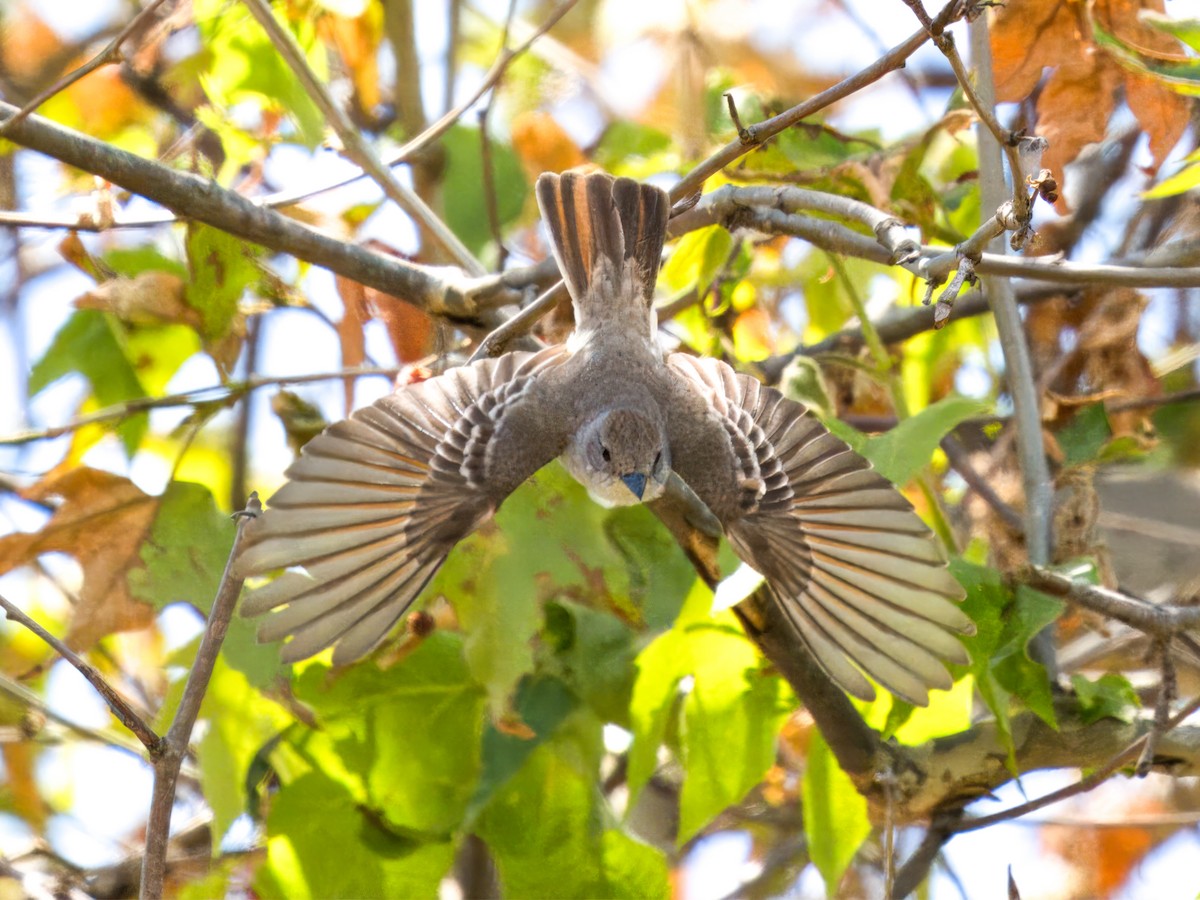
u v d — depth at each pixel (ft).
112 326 39.99
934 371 44.80
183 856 38.63
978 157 36.83
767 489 29.78
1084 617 35.68
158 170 32.30
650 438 29.35
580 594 32.63
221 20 36.73
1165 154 34.71
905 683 28.60
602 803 34.30
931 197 35.47
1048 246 45.34
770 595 30.27
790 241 42.86
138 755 37.93
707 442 30.32
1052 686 34.04
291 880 33.58
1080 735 33.58
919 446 30.37
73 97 43.39
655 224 32.30
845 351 41.42
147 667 42.68
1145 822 41.65
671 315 39.47
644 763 32.04
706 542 30.91
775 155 36.19
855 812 32.42
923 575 28.58
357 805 33.94
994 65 35.19
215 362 36.40
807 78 46.65
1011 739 31.22
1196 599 40.83
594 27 46.75
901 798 32.50
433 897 33.60
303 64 33.30
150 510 33.58
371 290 37.32
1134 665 42.86
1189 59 32.99
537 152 43.55
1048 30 34.65
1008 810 32.42
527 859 33.78
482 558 32.42
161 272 36.22
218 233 35.24
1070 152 35.04
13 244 42.80
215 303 35.94
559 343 35.45
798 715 39.40
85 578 33.12
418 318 37.29
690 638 32.14
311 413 38.17
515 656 32.01
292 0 37.81
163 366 41.60
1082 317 41.83
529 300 33.86
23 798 40.37
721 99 42.65
